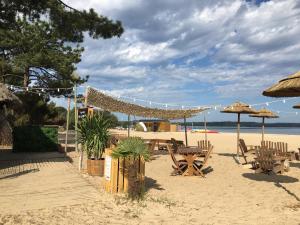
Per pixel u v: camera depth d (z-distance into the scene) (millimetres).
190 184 8945
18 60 19969
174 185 8766
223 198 7348
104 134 9703
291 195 7688
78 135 11477
